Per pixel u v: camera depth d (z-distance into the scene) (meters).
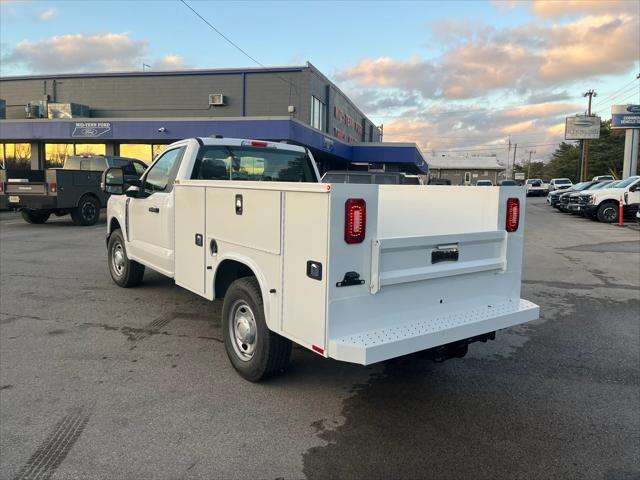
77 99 33.44
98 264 9.54
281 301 3.73
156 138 26.28
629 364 4.89
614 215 20.94
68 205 15.88
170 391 4.12
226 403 3.93
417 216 4.74
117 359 4.80
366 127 54.56
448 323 3.71
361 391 4.21
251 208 4.01
